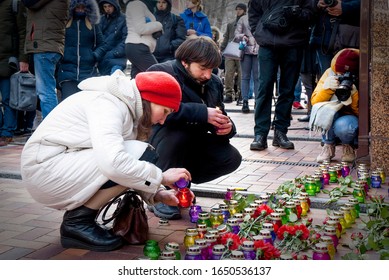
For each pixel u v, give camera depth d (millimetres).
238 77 17938
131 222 5035
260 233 4605
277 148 10078
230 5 30594
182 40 11273
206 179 6363
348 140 8281
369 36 7910
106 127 4480
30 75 10422
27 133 11609
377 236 5125
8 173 7707
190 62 5660
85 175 4668
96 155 4465
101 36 11039
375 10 7793
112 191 4801
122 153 4453
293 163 8711
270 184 7336
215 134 6055
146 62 10883
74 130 4684
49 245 5059
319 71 12414
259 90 9781
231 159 6160
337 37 9625
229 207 5602
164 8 11203
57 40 9945
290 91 9898
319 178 6840
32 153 4684
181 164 5855
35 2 9711
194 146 6055
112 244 4898
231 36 17109
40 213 6051
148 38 10852
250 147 9852
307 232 4824
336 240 4875
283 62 9742
